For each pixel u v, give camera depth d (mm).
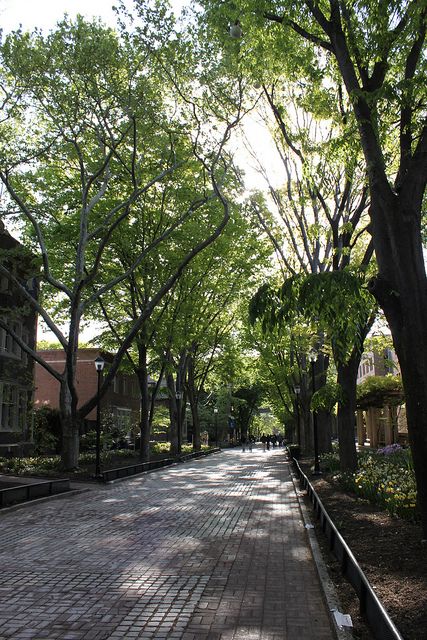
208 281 32688
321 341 18328
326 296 7148
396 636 3609
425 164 8055
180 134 21688
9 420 28766
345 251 14703
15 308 22875
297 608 6121
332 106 13531
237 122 20156
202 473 25953
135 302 30688
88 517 12562
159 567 7914
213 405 71625
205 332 36000
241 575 7488
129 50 19703
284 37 10461
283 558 8461
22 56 18547
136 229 26734
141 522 11836
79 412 22797
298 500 14922
